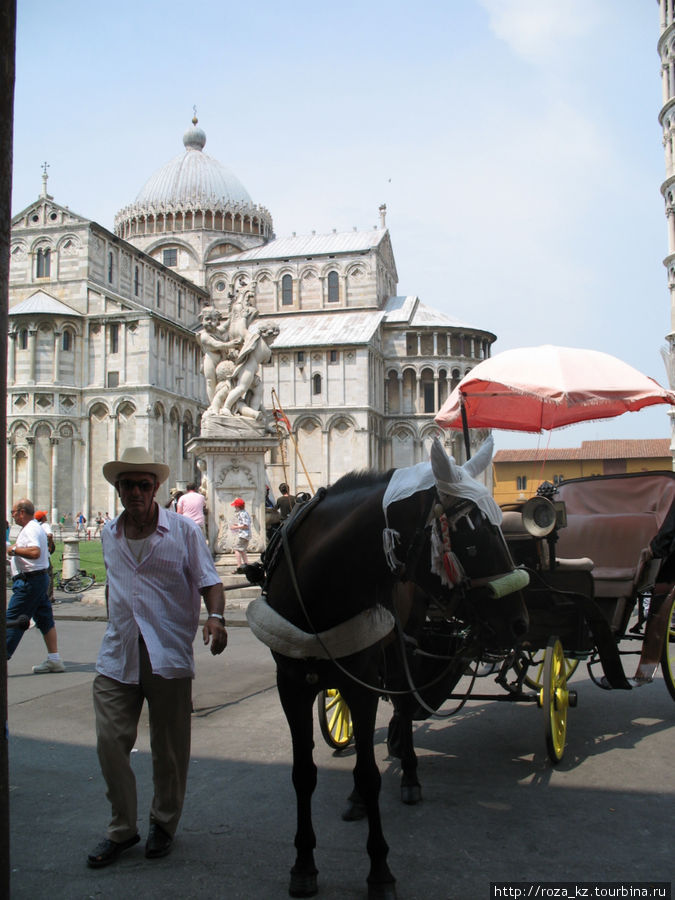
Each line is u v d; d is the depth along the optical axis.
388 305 91.56
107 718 5.20
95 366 67.81
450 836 5.43
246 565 5.58
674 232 52.88
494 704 9.47
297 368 80.19
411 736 6.17
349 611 4.61
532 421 11.47
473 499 4.44
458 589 4.69
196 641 13.83
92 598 19.92
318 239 92.50
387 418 85.50
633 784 6.47
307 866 4.64
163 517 5.43
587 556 9.60
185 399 73.19
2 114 3.71
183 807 6.03
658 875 4.80
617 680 7.74
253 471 17.98
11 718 8.93
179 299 84.81
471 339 89.00
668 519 8.13
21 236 69.81
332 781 6.62
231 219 92.12
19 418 65.69
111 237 71.50
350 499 4.85
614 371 9.12
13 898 4.62
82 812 6.01
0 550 3.88
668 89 54.12
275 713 8.88
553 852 5.15
